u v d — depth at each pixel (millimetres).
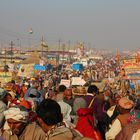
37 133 6406
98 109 11562
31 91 13789
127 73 30906
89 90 12906
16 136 6523
